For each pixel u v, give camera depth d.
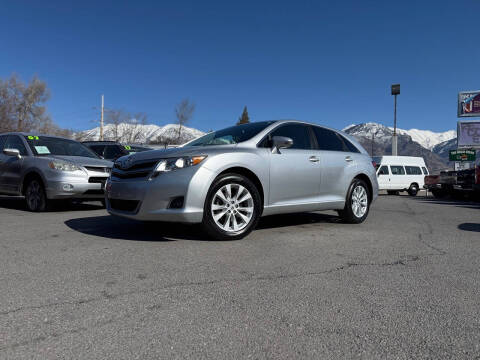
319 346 1.68
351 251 3.51
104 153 10.43
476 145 28.78
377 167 18.14
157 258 3.10
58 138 7.41
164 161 3.72
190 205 3.62
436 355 1.61
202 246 3.58
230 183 3.91
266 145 4.43
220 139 4.68
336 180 5.07
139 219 3.75
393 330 1.84
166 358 1.56
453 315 2.03
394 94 28.67
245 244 3.72
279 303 2.17
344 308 2.11
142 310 2.03
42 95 42.41
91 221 5.09
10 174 6.70
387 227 5.11
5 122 40.69
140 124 46.81
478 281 2.63
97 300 2.16
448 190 15.41
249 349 1.64
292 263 3.03
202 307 2.09
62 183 6.00
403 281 2.61
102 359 1.54
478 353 1.63
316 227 4.95
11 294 2.24
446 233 4.68
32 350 1.60
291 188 4.50
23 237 3.93
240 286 2.45
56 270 2.73
